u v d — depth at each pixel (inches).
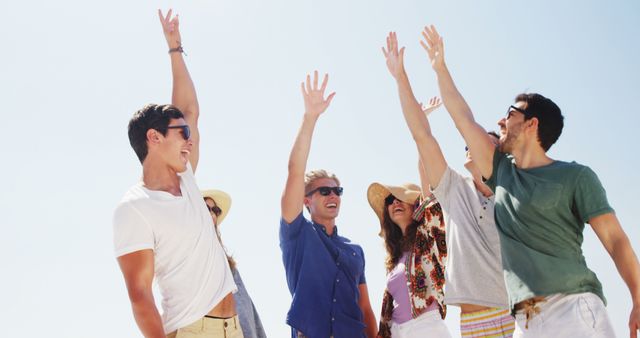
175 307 155.7
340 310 224.7
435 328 228.5
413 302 231.6
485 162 179.6
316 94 228.5
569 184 157.5
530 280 156.0
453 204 210.5
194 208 163.5
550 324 152.3
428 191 241.4
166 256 155.3
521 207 160.6
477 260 200.1
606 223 153.8
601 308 150.4
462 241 204.1
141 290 146.3
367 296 252.4
